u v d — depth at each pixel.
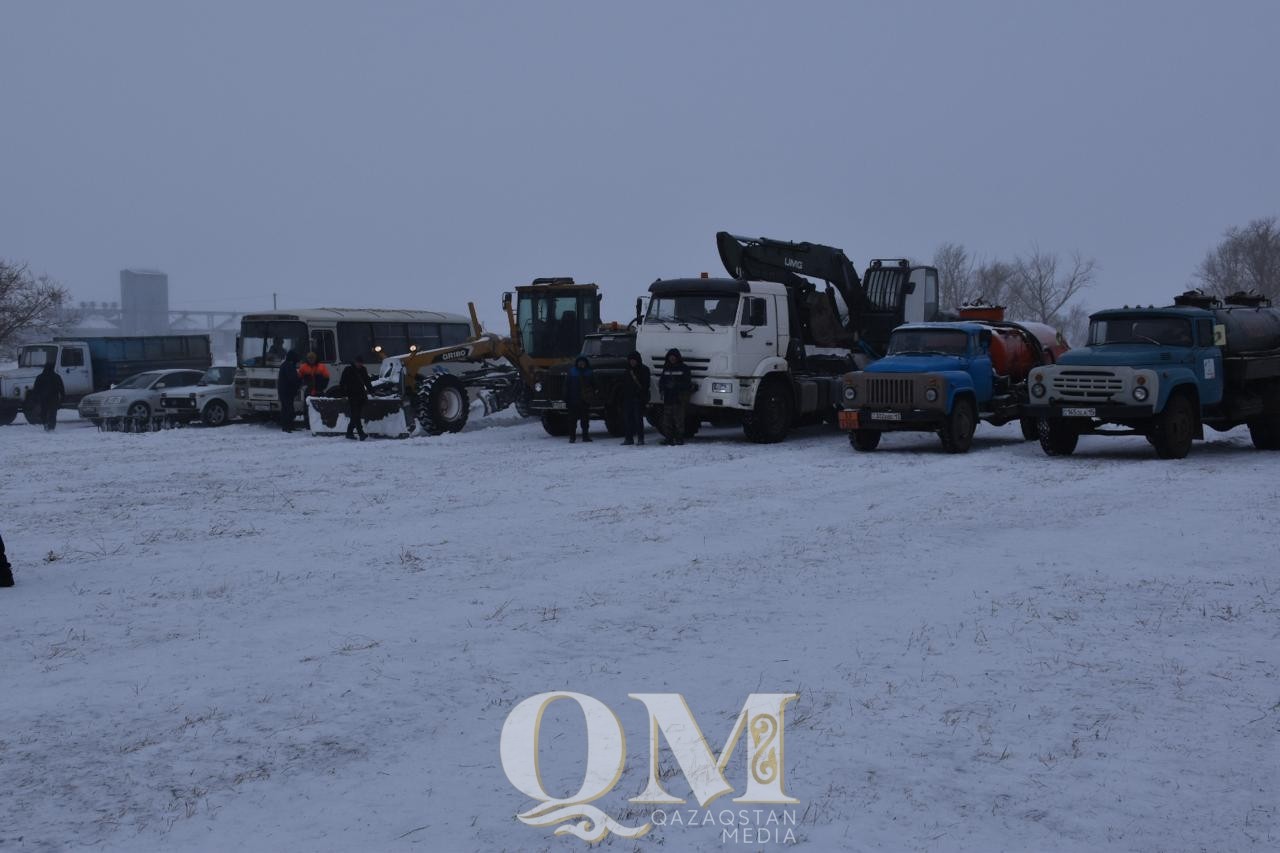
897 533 12.52
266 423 31.02
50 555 11.54
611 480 17.30
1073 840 5.04
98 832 5.19
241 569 10.93
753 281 23.69
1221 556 11.05
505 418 30.22
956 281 73.62
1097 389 18.92
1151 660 7.69
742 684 7.25
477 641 8.30
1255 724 6.45
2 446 24.84
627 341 24.86
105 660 7.91
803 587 9.99
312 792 5.63
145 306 147.38
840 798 5.50
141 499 15.71
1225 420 20.64
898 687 7.15
